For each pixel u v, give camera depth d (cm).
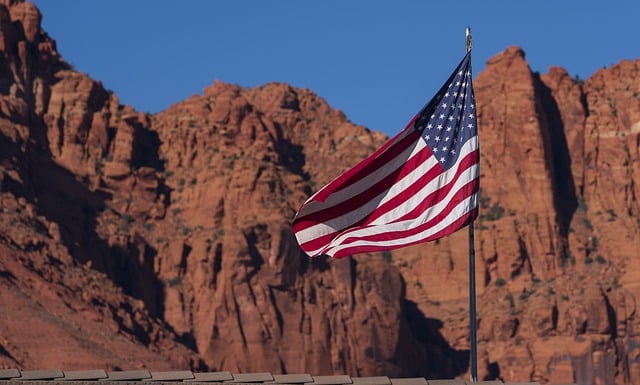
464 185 6000
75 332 19162
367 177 6041
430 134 6056
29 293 19612
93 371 5972
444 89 6091
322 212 6034
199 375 6050
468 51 6097
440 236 5956
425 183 6034
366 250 5947
